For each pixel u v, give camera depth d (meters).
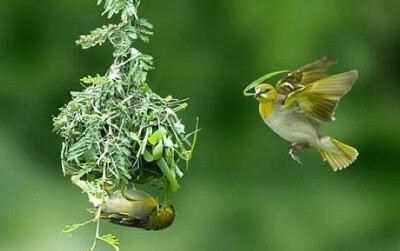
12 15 12.64
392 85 12.77
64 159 6.62
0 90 12.60
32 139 12.51
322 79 6.66
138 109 6.56
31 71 12.65
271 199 12.70
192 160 12.77
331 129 12.77
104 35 6.69
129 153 6.45
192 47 12.70
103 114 6.54
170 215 6.54
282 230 12.58
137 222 6.41
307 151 12.81
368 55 12.65
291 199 12.72
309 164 12.83
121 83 6.60
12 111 12.59
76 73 12.60
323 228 12.62
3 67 12.63
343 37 12.57
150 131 6.51
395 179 12.77
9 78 12.61
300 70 6.72
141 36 6.75
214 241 12.41
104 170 6.36
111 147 6.42
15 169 12.11
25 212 11.77
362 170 12.86
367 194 12.80
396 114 12.83
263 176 12.79
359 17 12.56
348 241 12.66
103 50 12.52
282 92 6.77
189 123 12.73
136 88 6.64
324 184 12.79
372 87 12.79
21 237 11.61
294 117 6.72
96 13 12.55
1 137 12.38
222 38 12.69
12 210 11.77
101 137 6.49
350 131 12.80
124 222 6.38
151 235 11.88
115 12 6.69
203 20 12.70
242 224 12.55
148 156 6.47
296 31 12.52
